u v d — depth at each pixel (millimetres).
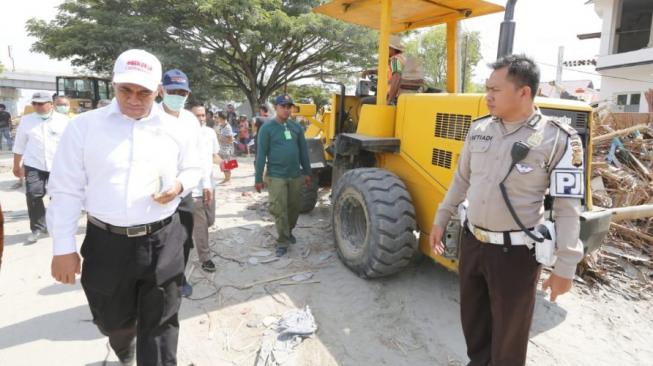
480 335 2332
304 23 17984
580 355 2881
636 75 18609
